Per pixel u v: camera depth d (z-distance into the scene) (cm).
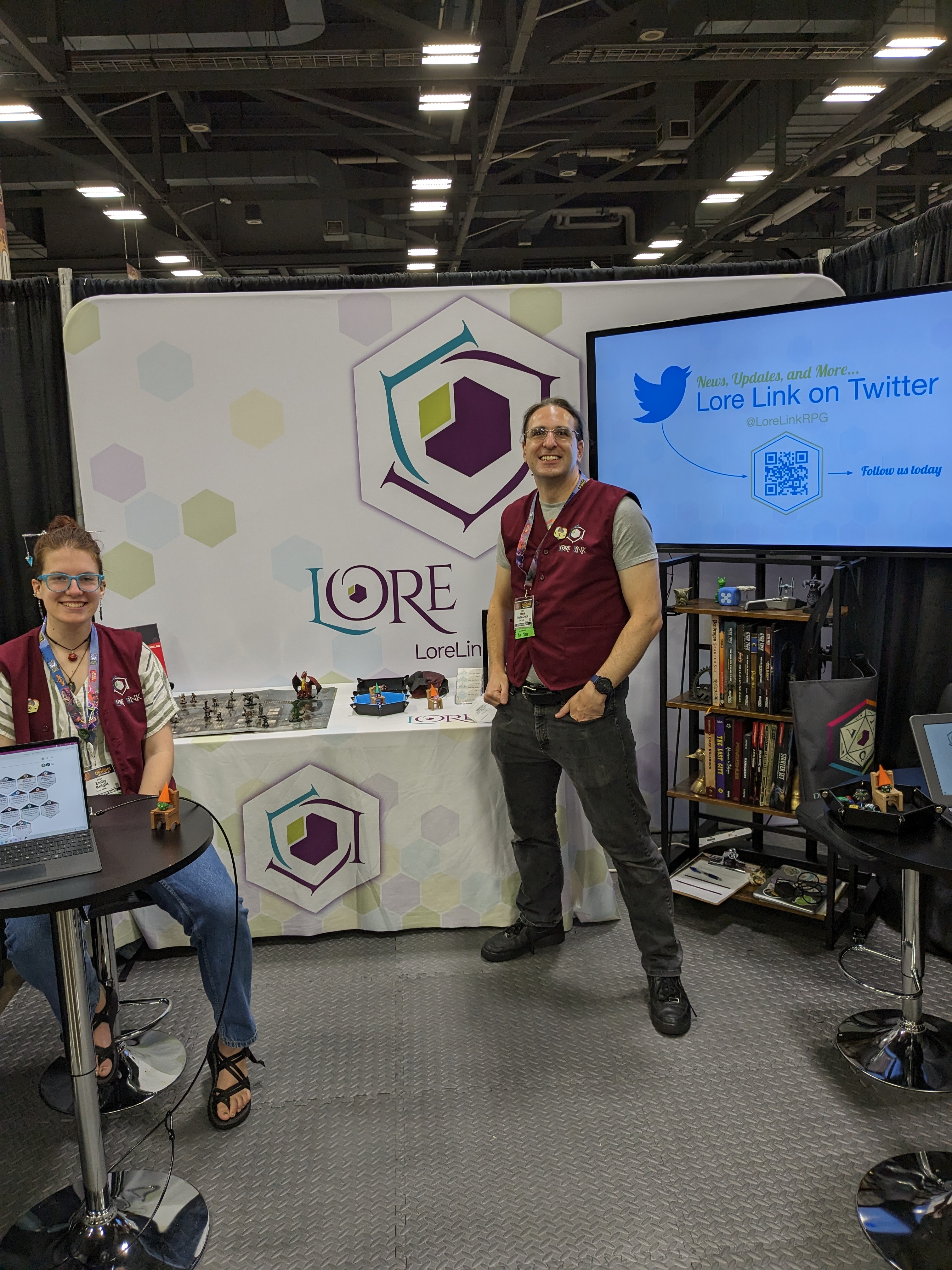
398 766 248
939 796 169
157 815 161
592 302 283
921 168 709
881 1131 178
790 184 696
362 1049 209
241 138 714
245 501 284
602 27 442
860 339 242
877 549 247
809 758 217
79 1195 166
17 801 152
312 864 253
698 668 295
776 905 260
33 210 841
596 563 205
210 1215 161
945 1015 214
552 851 241
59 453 283
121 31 434
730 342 260
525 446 212
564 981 235
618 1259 149
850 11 441
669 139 590
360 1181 169
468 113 613
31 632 187
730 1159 171
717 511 272
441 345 281
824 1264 147
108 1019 200
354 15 497
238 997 185
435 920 260
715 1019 217
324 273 1039
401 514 288
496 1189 165
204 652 291
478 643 298
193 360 275
